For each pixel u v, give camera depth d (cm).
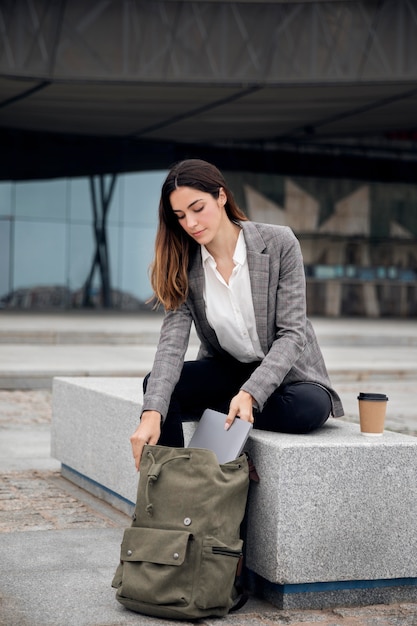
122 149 2453
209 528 302
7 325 1639
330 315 2634
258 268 350
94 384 523
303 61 1716
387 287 2680
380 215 2667
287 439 329
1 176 2338
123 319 2008
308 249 2612
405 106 1959
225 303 355
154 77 1720
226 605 306
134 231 2459
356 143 2627
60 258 2394
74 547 393
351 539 324
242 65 1727
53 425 563
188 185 331
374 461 326
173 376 349
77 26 1677
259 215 2572
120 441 456
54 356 1270
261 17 1711
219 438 331
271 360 339
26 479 545
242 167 2555
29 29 1655
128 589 305
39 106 1995
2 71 1647
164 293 359
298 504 316
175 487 307
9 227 2350
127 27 1700
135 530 309
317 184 2614
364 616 317
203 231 334
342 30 1697
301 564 317
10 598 321
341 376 1213
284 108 2005
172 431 355
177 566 298
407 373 1245
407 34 1673
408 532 332
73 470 539
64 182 2394
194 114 2086
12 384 1037
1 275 2348
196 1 1705
